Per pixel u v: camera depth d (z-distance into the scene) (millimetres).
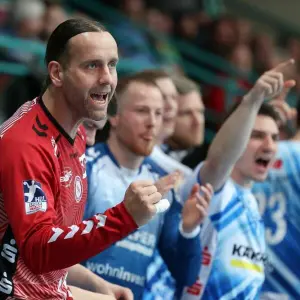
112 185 9977
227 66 22203
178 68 21203
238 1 29703
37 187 6707
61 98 7113
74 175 7391
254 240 11031
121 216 6676
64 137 7184
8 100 14250
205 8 25828
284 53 29562
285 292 12422
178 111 13305
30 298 7254
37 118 7078
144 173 10523
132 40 20828
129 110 10023
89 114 7059
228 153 9953
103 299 8477
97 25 7094
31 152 6801
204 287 10602
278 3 33906
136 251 9992
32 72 14398
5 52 16047
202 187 9836
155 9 24031
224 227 10773
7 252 7043
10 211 6707
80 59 6938
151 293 10227
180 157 13422
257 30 29984
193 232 9992
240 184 11156
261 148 11070
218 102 20328
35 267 6605
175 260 10117
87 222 6660
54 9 18141
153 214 6715
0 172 6777
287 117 11906
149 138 10055
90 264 9734
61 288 7637
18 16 17406
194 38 22656
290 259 12469
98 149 10094
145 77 10227
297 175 12500
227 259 10766
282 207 12508
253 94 9773
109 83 6992
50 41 7113
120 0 21672
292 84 9938
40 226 6605
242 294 10797
